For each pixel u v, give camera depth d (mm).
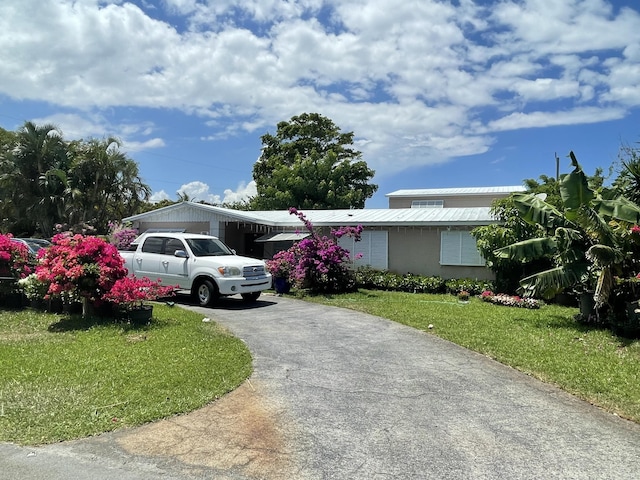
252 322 9633
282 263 14734
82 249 8656
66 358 6383
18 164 27047
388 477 3545
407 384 5691
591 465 3748
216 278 11508
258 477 3510
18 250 10711
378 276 15984
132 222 20781
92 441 4027
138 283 8664
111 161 27984
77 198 26453
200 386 5383
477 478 3541
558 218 9961
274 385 5594
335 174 34719
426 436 4258
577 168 9234
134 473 3518
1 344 7129
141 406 4746
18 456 3740
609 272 8539
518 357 6781
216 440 4105
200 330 8336
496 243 13672
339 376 5977
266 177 37750
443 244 15945
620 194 10297
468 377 5980
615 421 4633
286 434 4254
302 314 10680
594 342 7789
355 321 9750
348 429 4383
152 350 6867
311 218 18828
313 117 40375
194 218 19375
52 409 4621
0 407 4641
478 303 12523
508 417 4711
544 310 11336
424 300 13016
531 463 3775
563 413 4824
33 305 9945
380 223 16453
